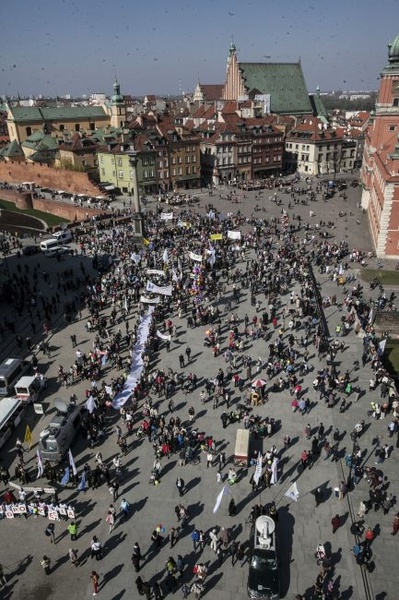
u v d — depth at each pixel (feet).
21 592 85.81
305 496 103.86
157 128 406.62
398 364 156.56
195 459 114.93
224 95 588.91
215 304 191.72
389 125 293.43
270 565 84.28
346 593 84.02
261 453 115.24
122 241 260.21
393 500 102.22
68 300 198.59
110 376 146.72
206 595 84.64
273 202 362.94
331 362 147.64
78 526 98.48
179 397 136.98
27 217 342.64
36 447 119.85
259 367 147.33
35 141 451.94
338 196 384.47
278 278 211.00
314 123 484.33
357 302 192.13
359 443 118.11
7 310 190.70
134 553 88.53
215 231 275.80
